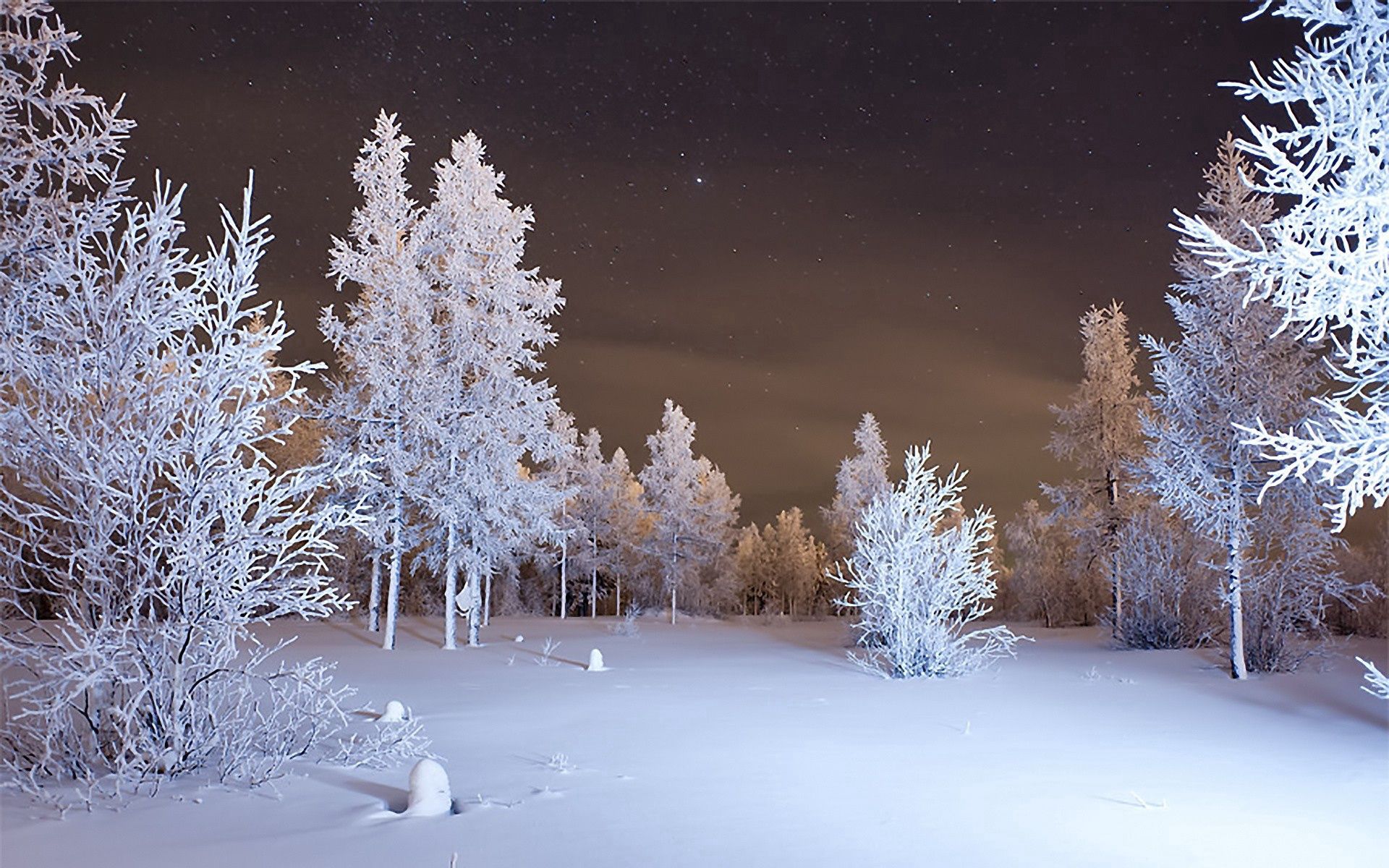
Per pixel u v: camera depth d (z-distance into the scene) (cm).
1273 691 1357
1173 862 508
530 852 520
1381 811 625
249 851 523
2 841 543
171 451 736
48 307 761
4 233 890
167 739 719
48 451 723
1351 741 915
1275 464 1595
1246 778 732
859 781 715
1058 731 977
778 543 6850
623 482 5316
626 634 2825
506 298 2261
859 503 4269
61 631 666
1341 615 2980
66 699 660
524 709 1129
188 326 769
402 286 2192
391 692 1295
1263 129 570
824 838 551
